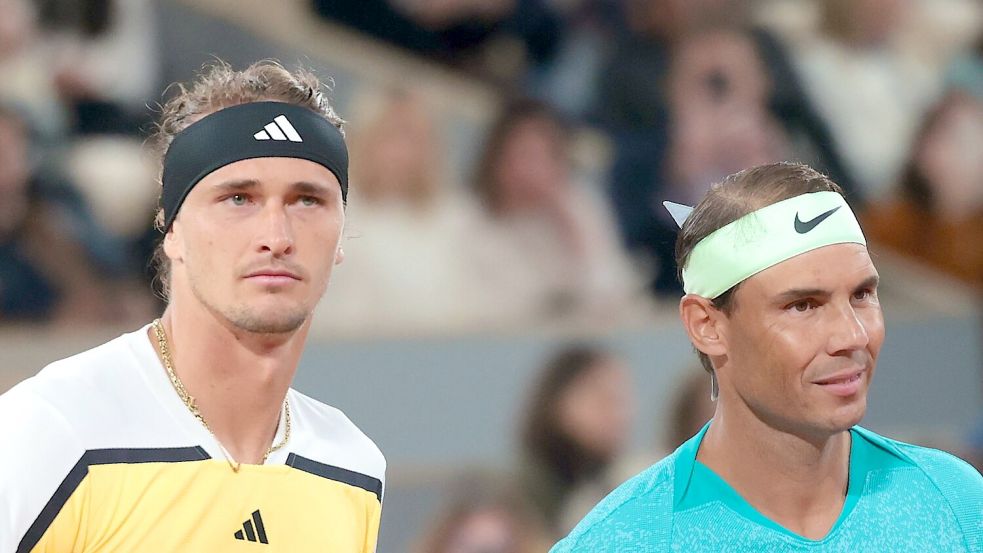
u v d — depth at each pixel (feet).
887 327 85.30
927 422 84.64
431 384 74.13
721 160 83.41
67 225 68.44
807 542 27.55
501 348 75.82
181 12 71.36
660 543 28.19
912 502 27.96
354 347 72.64
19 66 68.39
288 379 29.58
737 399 27.81
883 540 27.55
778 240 26.32
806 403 26.27
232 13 72.43
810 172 27.61
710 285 27.43
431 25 77.82
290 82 29.68
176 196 28.73
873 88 87.92
